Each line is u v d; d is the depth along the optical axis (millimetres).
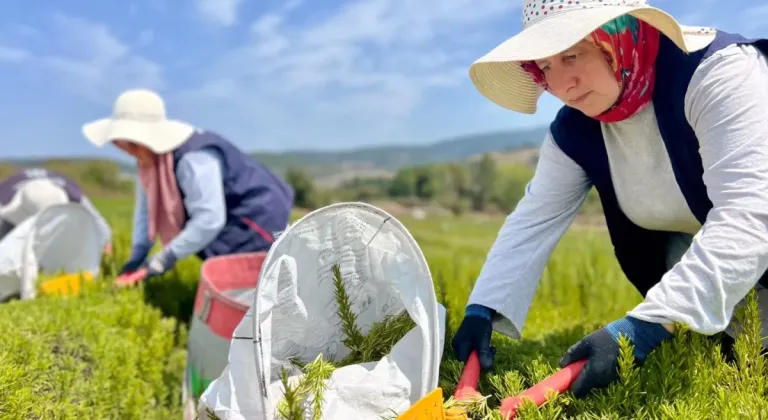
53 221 4020
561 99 1840
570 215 2195
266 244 4223
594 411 1638
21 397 2014
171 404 3023
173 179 3986
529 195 2195
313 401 1451
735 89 1662
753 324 1803
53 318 2812
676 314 1580
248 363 1485
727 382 1799
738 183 1616
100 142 3941
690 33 1828
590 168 2107
